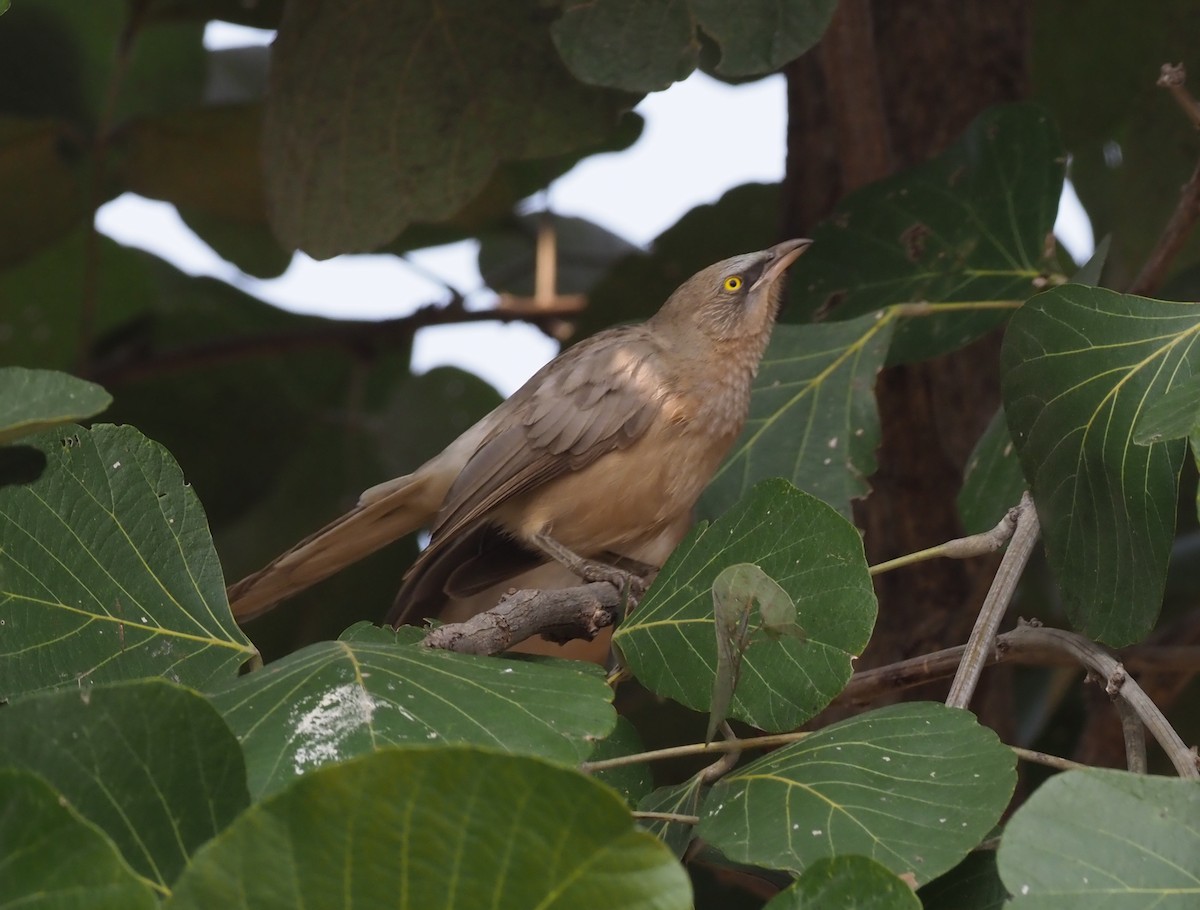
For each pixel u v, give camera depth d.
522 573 8.99
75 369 11.62
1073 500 5.74
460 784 3.27
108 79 12.33
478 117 9.28
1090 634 5.69
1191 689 10.36
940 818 4.34
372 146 9.35
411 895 3.36
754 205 11.48
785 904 3.88
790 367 7.99
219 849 3.31
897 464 9.66
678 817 4.70
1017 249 8.43
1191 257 11.17
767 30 6.79
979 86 10.18
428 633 5.74
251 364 13.12
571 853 3.29
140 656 5.10
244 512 13.42
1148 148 11.20
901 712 4.88
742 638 4.77
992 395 10.00
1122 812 3.89
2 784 3.34
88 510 5.23
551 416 8.65
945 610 9.49
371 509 8.58
